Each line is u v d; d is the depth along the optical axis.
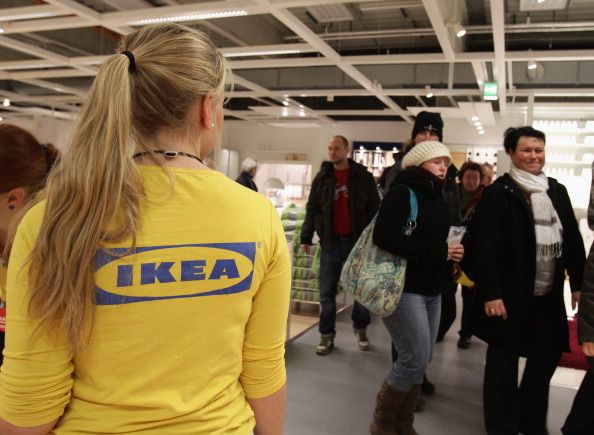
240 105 11.18
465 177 4.27
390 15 7.01
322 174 3.90
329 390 3.12
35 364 0.70
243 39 6.86
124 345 0.73
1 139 1.08
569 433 2.47
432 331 2.43
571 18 6.46
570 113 9.15
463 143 10.90
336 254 3.82
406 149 3.37
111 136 0.72
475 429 2.68
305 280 4.96
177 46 0.81
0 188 1.05
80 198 0.71
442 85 7.88
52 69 8.37
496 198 2.44
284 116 11.65
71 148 0.74
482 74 6.77
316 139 13.38
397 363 2.38
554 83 7.38
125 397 0.73
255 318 0.88
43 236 0.70
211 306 0.78
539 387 2.53
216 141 0.90
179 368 0.76
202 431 0.77
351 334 4.38
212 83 0.84
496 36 5.01
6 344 0.72
